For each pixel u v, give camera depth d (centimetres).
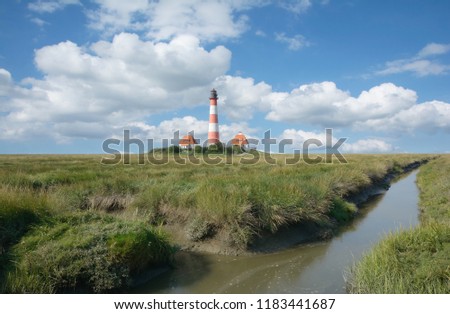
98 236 968
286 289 913
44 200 1192
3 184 1620
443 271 761
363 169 2839
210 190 1416
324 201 1602
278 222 1330
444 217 1471
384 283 768
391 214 1900
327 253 1233
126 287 907
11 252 896
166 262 1075
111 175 2178
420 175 3834
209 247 1248
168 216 1433
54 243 921
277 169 2556
